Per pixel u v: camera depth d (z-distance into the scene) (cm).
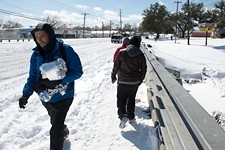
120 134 461
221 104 842
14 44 3350
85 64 1552
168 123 343
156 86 508
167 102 385
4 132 463
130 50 484
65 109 354
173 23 8888
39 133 461
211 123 194
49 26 313
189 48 3394
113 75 510
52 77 316
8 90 812
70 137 446
